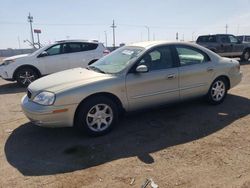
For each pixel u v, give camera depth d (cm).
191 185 327
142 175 352
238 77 652
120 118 558
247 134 468
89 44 1116
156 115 572
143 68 484
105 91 469
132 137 471
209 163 376
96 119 472
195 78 571
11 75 983
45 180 349
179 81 548
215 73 602
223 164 372
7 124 561
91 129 470
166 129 500
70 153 420
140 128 508
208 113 576
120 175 354
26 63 989
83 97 452
